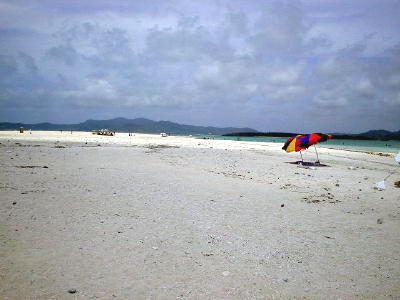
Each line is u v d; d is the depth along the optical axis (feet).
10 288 17.12
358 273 21.25
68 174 53.36
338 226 31.65
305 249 25.04
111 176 53.57
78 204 34.63
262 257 23.12
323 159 106.32
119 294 17.11
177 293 17.56
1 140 135.44
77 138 185.47
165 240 25.39
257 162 88.58
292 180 59.93
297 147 85.46
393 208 40.37
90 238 24.91
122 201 37.01
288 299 17.61
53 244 23.35
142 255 22.31
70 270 19.54
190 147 140.97
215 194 43.86
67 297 16.53
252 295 17.83
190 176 58.44
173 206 36.06
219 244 25.21
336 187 54.13
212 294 17.69
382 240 27.94
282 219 33.19
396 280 20.45
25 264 19.99
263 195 45.06
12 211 30.68
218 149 133.90
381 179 65.05
